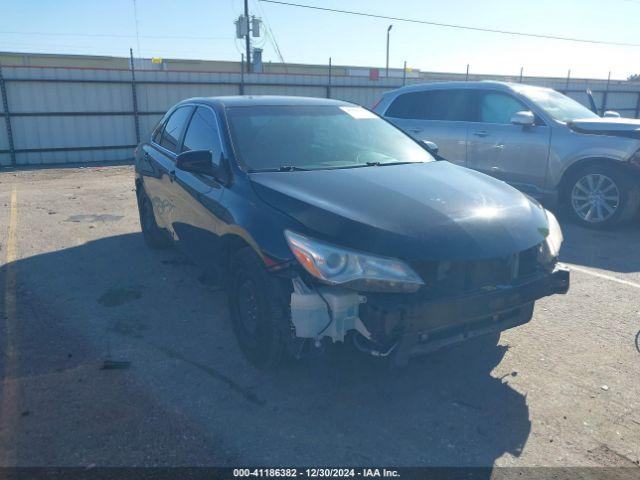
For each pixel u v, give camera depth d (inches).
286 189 133.7
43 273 212.7
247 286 137.1
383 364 140.3
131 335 159.0
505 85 312.8
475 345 153.8
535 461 107.0
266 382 133.5
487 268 121.1
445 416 121.1
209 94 715.4
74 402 124.4
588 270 219.3
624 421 119.8
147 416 119.4
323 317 115.3
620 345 154.7
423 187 139.6
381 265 112.3
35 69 607.2
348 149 169.0
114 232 275.1
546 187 295.1
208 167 153.7
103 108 653.9
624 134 266.4
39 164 624.4
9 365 141.1
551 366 142.9
